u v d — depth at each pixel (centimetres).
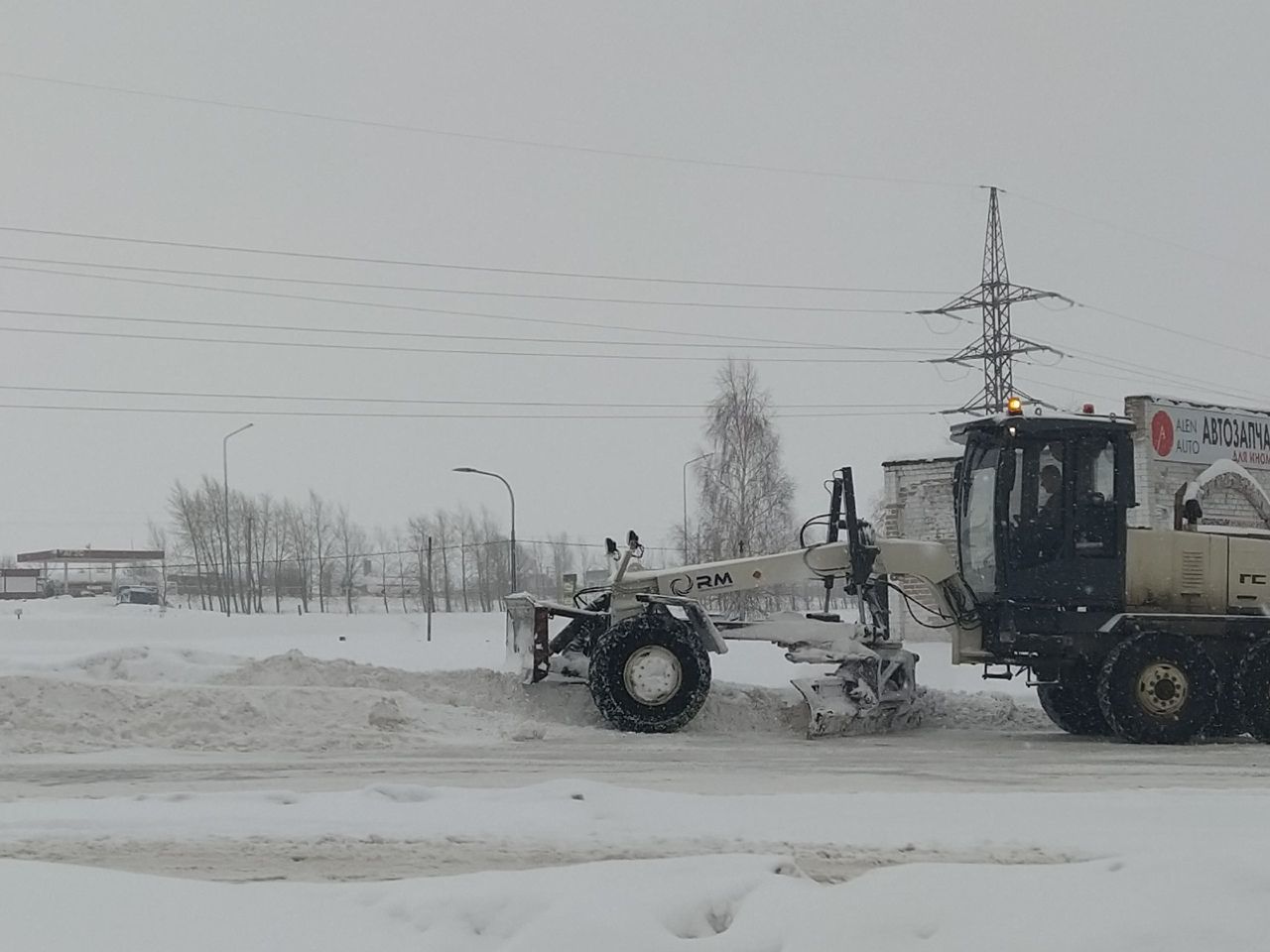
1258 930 507
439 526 7969
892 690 1508
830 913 532
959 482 1489
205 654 1608
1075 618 1411
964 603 1475
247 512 6425
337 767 1148
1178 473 2662
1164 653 1400
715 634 1473
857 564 1454
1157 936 502
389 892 593
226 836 789
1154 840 786
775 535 4556
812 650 1480
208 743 1262
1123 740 1418
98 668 1528
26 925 534
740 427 4609
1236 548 1475
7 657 1653
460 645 2875
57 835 791
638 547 1511
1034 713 1623
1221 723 1445
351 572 7844
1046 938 505
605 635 1434
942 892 561
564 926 517
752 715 1490
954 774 1153
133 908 559
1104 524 1421
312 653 2519
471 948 523
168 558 8288
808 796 947
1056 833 818
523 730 1358
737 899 568
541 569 8175
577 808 877
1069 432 1419
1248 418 2834
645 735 1406
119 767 1141
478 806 884
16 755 1203
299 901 577
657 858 739
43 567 8419
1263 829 827
